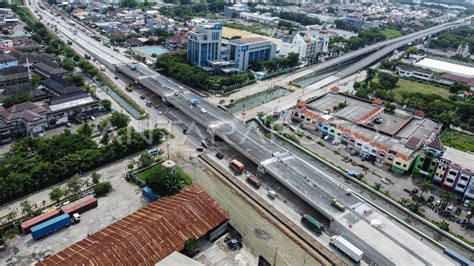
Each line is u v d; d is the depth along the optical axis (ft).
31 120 580.71
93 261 337.72
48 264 334.03
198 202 423.23
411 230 447.83
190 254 381.19
